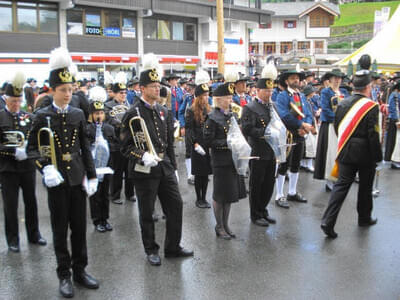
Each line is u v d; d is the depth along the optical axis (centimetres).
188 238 522
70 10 2061
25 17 1919
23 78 464
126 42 2295
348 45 5616
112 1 2112
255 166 552
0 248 496
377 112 502
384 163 977
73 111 387
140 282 409
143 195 438
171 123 462
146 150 429
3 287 402
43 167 372
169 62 2491
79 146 393
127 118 429
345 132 510
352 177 511
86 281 399
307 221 582
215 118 496
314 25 4228
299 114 624
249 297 377
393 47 1115
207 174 632
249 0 3069
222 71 1455
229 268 437
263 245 498
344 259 456
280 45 4325
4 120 466
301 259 457
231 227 561
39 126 373
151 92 428
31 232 509
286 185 789
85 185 391
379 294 381
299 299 373
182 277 418
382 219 586
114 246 501
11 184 480
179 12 2423
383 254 468
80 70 2100
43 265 451
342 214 609
